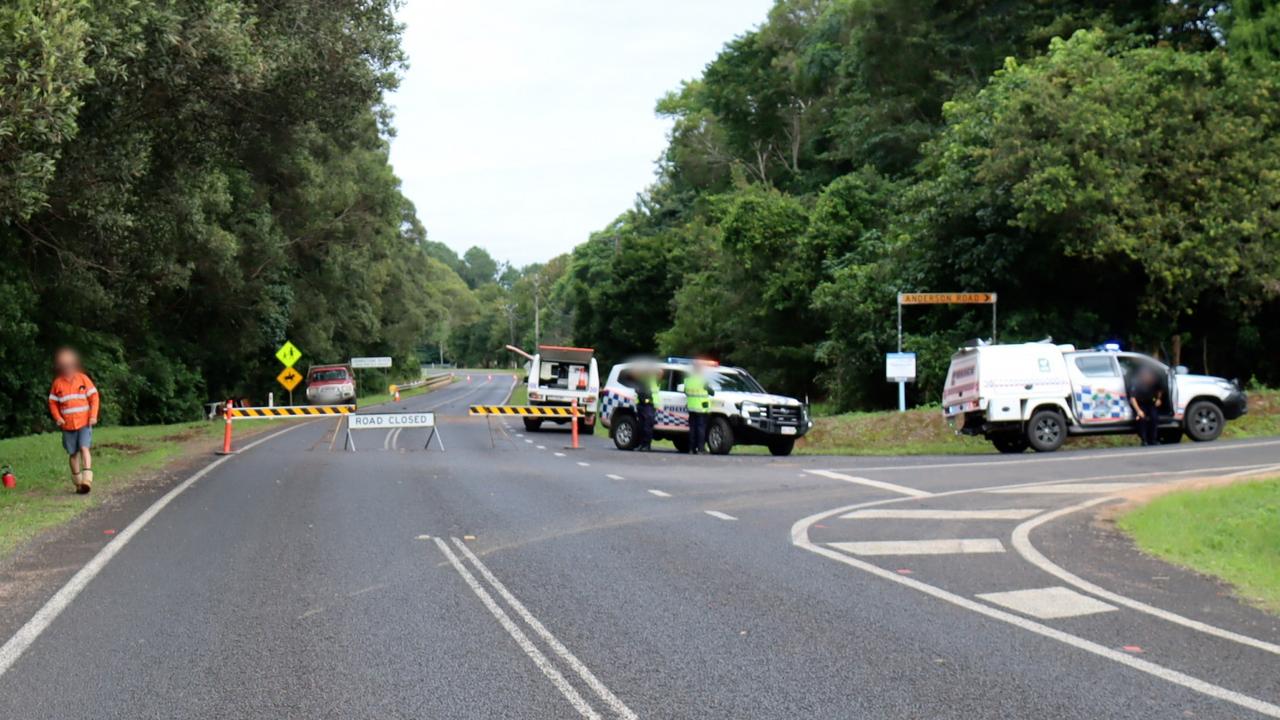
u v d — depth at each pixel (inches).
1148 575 373.7
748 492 616.1
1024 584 358.9
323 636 290.5
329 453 948.0
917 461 807.7
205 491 624.4
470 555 411.8
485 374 6127.0
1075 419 879.1
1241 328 1267.2
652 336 2913.4
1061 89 1157.1
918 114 1990.7
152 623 304.5
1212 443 858.1
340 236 2181.3
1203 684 245.3
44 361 1402.6
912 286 1298.0
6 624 303.1
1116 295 1240.2
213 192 1400.1
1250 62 1261.1
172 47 602.9
